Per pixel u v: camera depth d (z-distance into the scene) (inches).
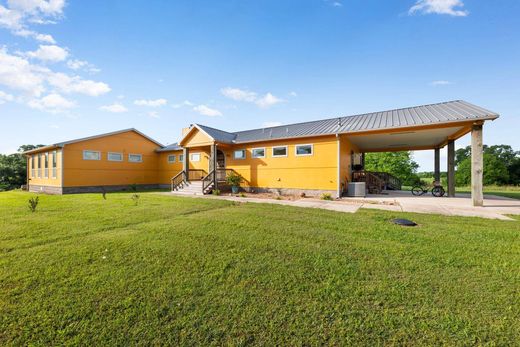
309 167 494.6
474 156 334.3
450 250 153.0
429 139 518.9
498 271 122.6
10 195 565.9
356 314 89.0
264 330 81.0
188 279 117.3
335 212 291.3
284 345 74.4
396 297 99.8
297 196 485.1
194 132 601.3
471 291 103.7
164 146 879.7
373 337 76.9
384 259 140.2
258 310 92.1
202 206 343.6
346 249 157.5
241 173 594.9
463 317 86.0
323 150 478.0
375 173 677.9
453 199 431.8
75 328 82.4
